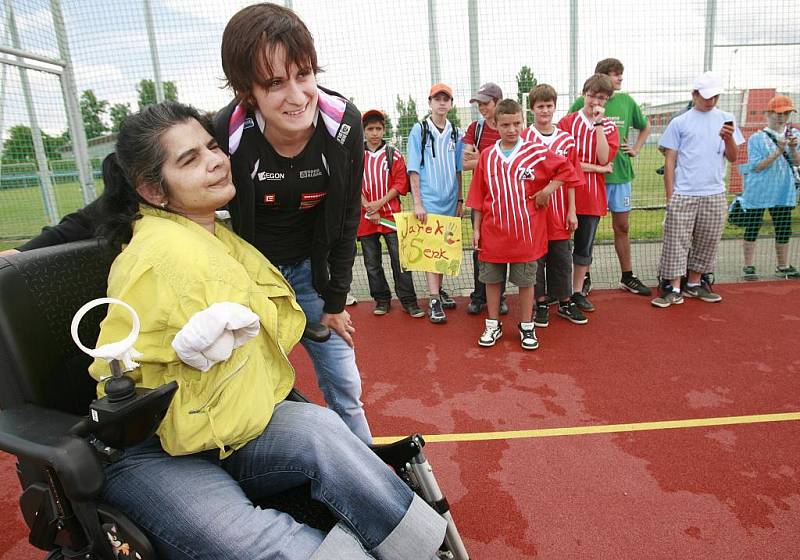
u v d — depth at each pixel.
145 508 1.22
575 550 2.04
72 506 1.20
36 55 5.02
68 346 1.39
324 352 2.10
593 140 4.25
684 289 4.91
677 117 4.53
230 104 1.59
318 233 1.89
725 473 2.45
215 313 1.17
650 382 3.34
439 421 3.03
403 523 1.33
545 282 4.48
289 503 1.47
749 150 5.19
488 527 2.17
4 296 1.26
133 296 1.24
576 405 3.11
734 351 3.72
